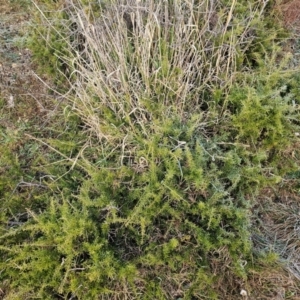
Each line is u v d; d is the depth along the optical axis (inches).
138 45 80.4
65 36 92.7
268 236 78.3
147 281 70.4
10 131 86.7
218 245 71.6
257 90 81.3
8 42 98.7
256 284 72.5
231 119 81.2
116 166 78.5
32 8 99.9
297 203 81.4
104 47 82.4
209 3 89.8
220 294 71.9
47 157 84.0
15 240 72.8
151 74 81.7
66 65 93.0
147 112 80.0
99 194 76.4
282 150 81.0
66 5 96.1
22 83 94.0
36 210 77.9
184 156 75.6
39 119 89.7
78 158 81.7
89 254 69.4
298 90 83.4
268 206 80.6
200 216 74.7
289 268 72.9
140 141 77.3
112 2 84.8
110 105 81.4
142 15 86.0
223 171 76.2
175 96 82.3
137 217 71.2
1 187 79.0
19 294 65.9
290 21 95.5
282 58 90.8
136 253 73.3
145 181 75.2
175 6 82.3
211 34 85.4
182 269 71.9
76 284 66.7
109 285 69.7
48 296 68.2
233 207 72.6
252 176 75.7
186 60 82.6
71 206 72.1
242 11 91.4
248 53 90.4
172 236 73.4
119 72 80.4
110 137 78.9
